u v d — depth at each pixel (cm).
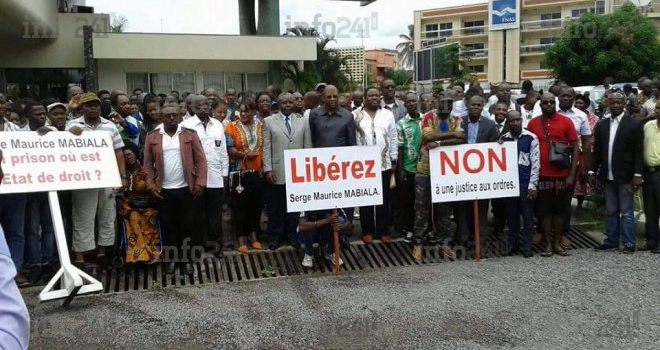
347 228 656
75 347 440
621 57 3048
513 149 691
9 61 1920
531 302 528
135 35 2069
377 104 715
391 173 724
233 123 707
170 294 572
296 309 520
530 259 684
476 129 701
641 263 650
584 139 764
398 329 470
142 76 2162
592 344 438
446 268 652
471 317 494
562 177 686
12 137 549
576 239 771
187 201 620
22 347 130
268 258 684
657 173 686
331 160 645
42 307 531
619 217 716
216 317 501
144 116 832
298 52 2284
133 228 622
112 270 634
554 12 4938
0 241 134
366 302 536
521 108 889
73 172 571
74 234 609
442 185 676
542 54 4931
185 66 2216
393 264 684
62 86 2011
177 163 618
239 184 690
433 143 672
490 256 707
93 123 617
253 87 2327
